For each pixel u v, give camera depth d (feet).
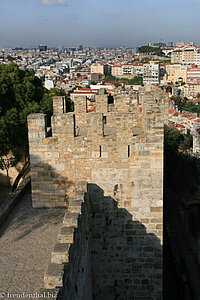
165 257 87.10
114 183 48.24
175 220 93.40
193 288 68.08
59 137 47.93
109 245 50.01
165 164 102.37
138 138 46.39
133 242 49.62
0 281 33.78
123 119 47.44
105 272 50.88
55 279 26.22
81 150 47.91
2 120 93.56
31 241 41.52
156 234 49.11
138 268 50.42
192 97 642.63
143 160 46.98
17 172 108.37
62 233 32.09
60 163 48.78
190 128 351.67
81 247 38.34
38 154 48.75
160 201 48.06
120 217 49.06
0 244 40.96
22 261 37.29
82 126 63.77
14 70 110.73
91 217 49.32
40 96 113.29
